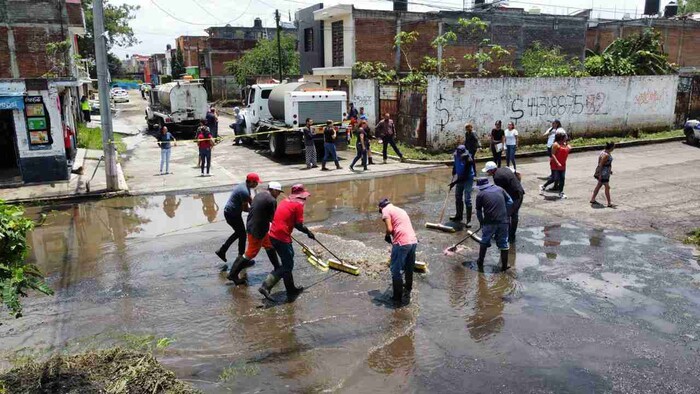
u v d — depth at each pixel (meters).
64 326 6.61
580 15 32.53
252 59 43.28
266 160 19.05
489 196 8.12
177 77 62.72
